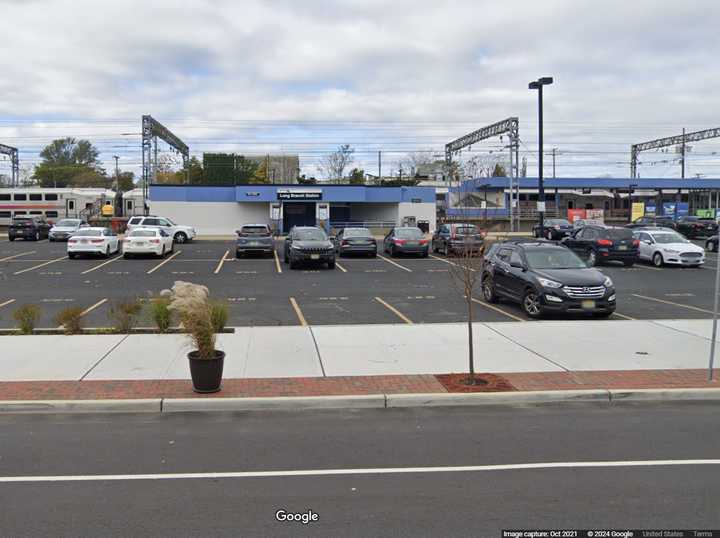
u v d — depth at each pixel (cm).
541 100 3209
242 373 947
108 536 461
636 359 1044
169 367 977
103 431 722
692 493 539
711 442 681
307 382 902
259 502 523
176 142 6800
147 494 540
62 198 6366
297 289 1980
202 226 5709
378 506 513
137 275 2362
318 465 611
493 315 1492
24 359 1020
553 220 4753
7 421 760
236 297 1797
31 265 2708
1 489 552
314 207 5962
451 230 2869
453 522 482
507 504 516
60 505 517
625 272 2536
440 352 1087
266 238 3100
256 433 715
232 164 9512
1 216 6369
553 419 770
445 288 2008
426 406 829
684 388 879
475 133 6181
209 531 469
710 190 8081
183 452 650
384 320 1421
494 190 7450
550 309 1413
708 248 3628
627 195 8681
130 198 6912
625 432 716
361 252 3120
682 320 1399
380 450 655
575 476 579
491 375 944
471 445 671
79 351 1074
